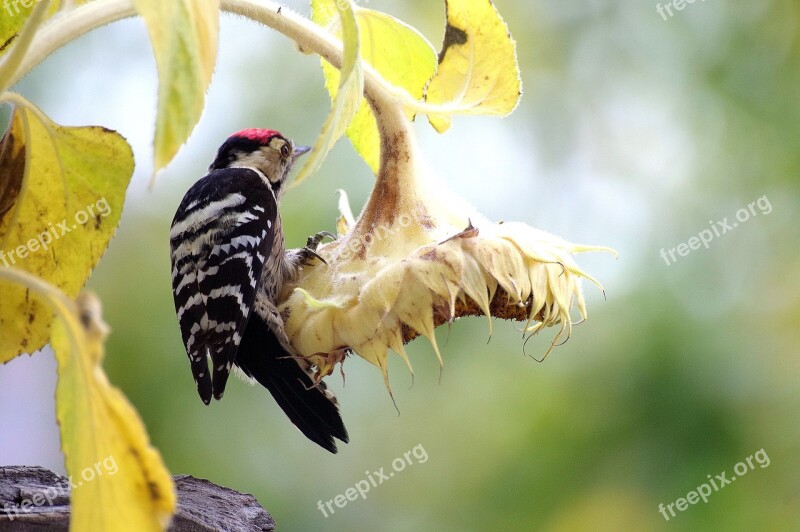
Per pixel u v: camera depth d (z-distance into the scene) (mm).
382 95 4828
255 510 4840
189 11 2807
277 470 11711
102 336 2766
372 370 12125
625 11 13586
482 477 11047
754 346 10562
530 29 13680
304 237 11164
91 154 4266
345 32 3453
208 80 2885
